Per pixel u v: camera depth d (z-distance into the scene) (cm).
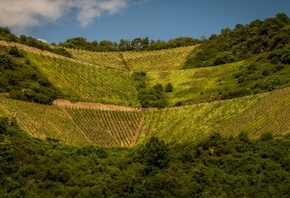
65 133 10438
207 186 7206
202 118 11250
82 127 11119
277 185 7081
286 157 7694
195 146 8400
